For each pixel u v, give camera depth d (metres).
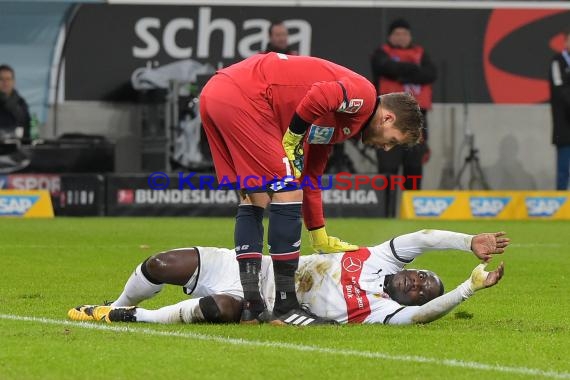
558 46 62.62
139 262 33.38
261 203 20.36
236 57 61.03
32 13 60.06
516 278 30.12
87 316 20.55
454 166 62.62
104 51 60.59
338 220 55.50
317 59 20.41
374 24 61.69
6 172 58.06
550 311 23.38
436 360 16.89
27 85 59.97
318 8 61.44
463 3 62.12
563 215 59.44
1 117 58.59
